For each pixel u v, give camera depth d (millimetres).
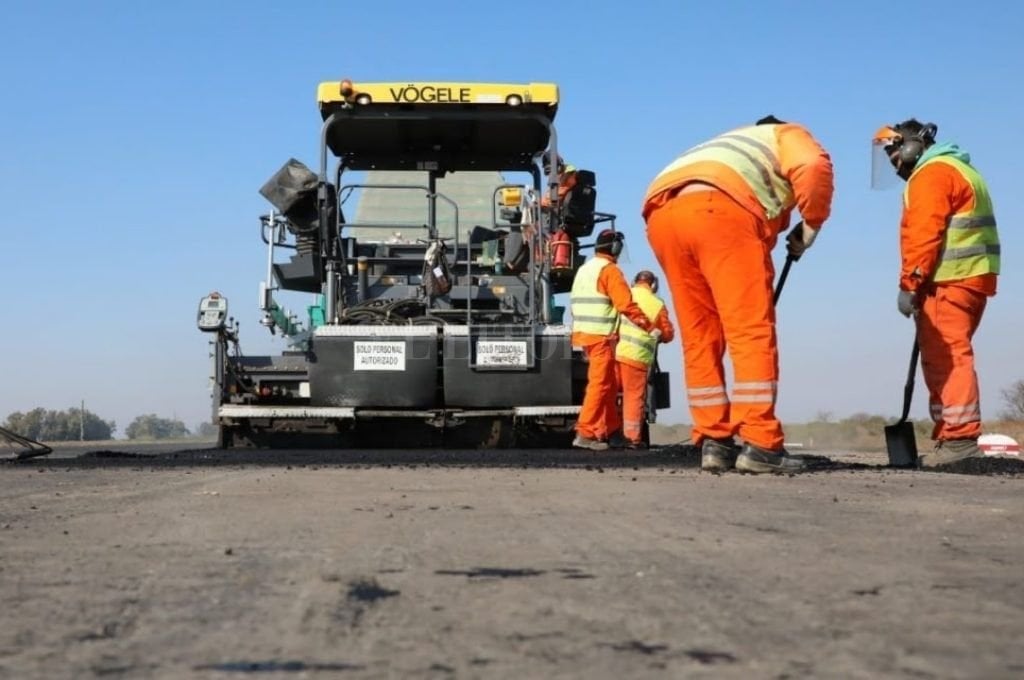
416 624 1938
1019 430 17891
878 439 20828
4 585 2352
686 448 9414
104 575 2471
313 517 3592
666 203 6109
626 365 10867
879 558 2682
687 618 1978
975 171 6746
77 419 49375
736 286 5863
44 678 1604
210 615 2029
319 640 1822
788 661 1666
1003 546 2896
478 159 11594
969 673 1590
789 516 3619
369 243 11469
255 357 10875
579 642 1801
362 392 10258
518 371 10266
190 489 4793
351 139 11258
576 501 4148
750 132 6016
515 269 11195
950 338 6680
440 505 3990
